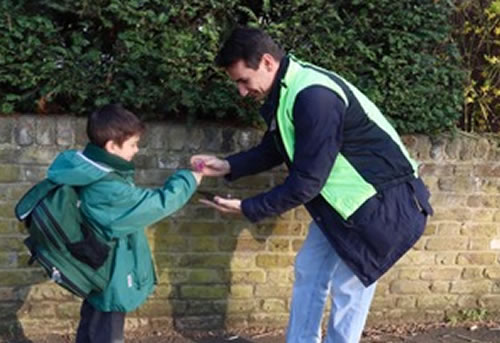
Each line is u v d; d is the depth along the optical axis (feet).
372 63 9.95
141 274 8.03
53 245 7.22
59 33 9.14
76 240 7.24
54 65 8.89
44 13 9.01
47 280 9.73
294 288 8.40
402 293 10.93
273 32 9.42
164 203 7.50
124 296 7.80
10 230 9.41
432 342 10.50
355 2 9.55
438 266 10.89
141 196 7.38
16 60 8.87
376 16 9.74
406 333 10.81
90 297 7.92
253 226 10.11
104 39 9.41
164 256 9.96
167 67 9.20
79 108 9.32
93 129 7.30
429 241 10.75
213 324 10.43
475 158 10.55
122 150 7.47
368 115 7.25
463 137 10.52
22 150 9.17
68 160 7.36
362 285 7.96
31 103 9.33
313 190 6.95
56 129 9.20
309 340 8.40
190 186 7.85
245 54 6.93
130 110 9.42
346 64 9.73
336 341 8.30
